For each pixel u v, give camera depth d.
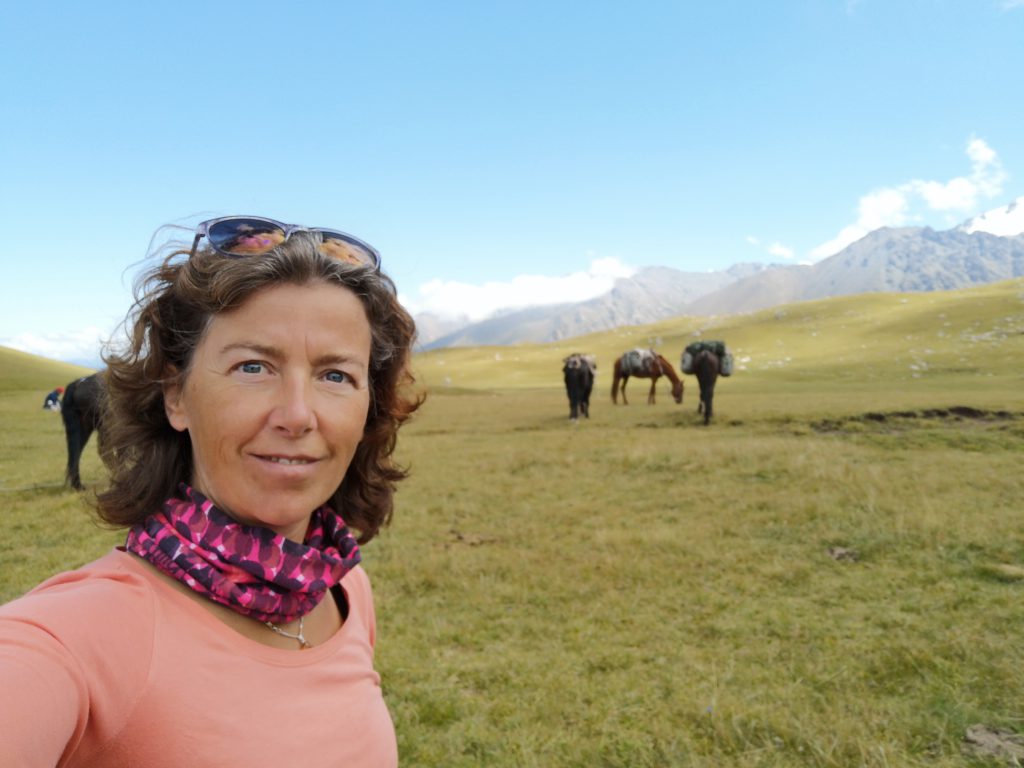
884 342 62.19
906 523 8.36
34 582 6.97
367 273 1.35
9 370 51.84
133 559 1.14
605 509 9.92
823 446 13.98
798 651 5.40
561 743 4.23
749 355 64.50
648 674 5.12
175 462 1.31
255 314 1.20
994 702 4.49
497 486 11.66
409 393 1.69
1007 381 37.03
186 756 0.98
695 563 7.53
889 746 3.98
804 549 7.87
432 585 7.06
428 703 4.73
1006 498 9.41
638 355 29.28
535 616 6.29
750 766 3.92
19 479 13.27
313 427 1.20
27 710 0.80
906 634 5.57
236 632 1.13
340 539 1.40
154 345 1.24
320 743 1.13
